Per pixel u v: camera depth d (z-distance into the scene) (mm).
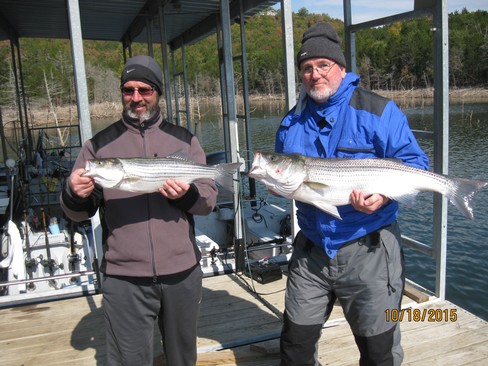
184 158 2629
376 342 2570
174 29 10016
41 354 3504
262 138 22484
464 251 8906
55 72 41250
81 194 2465
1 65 30547
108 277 2619
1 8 8289
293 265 2793
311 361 2750
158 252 2564
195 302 2703
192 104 34719
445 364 3230
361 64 63125
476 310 6930
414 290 4242
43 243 5535
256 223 6312
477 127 27391
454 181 2592
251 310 4070
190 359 2783
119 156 2645
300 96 2842
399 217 10961
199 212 2684
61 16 9000
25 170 8312
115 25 10016
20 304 4328
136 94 2604
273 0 6723
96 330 3816
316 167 2557
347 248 2584
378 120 2559
